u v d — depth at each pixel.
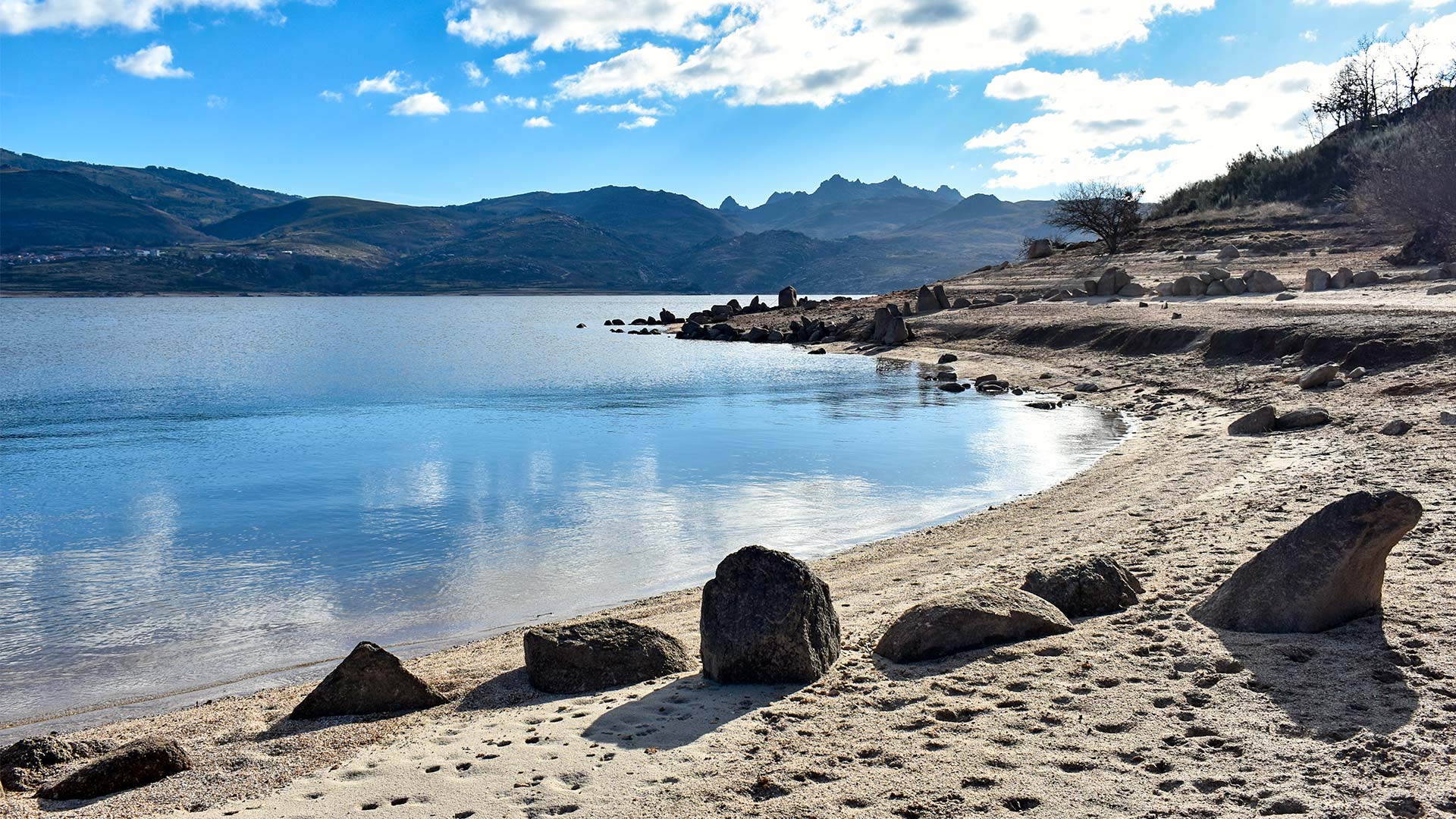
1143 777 4.53
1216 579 7.96
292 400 30.98
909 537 11.91
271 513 14.44
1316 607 6.27
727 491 15.37
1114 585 7.50
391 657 6.82
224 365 47.06
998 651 6.57
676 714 5.91
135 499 15.68
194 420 26.30
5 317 122.44
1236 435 17.11
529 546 12.22
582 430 22.84
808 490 15.24
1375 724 4.86
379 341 67.88
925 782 4.63
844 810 4.40
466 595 10.26
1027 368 32.38
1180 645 6.29
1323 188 54.66
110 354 55.38
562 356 49.72
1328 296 31.36
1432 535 8.63
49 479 17.67
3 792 5.38
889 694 5.93
